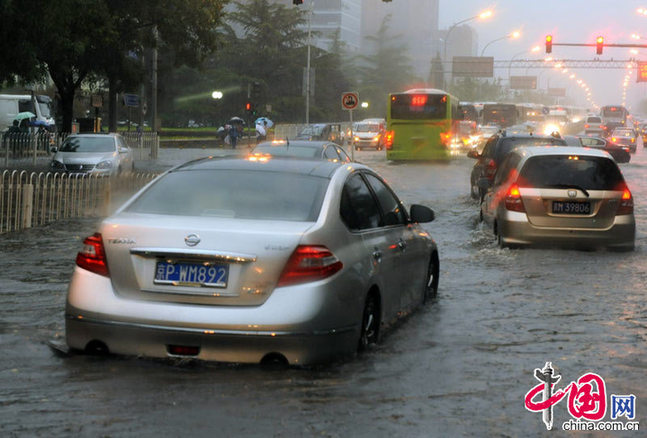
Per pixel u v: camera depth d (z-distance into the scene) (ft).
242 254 24.71
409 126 183.21
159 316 24.72
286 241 24.97
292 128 301.63
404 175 141.28
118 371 25.14
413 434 20.52
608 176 54.34
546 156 54.95
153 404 22.30
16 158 142.00
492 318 34.63
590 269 47.88
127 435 20.06
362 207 29.78
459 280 44.01
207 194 27.78
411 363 27.02
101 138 120.26
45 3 99.86
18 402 22.36
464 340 30.60
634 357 28.66
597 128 392.88
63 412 21.63
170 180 28.86
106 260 25.67
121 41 161.17
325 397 23.16
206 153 216.13
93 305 25.35
